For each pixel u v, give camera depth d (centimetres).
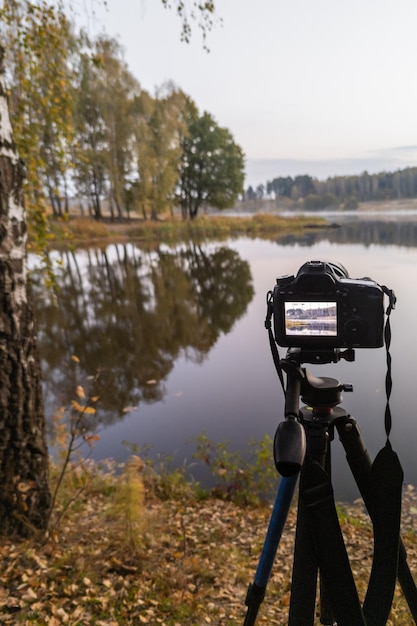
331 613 170
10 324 293
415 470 500
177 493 471
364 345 120
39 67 455
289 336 124
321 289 119
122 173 4550
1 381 293
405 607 251
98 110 4131
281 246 3597
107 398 805
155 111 4653
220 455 571
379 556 124
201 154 6069
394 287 1534
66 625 239
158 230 4822
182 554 321
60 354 1110
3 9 427
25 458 308
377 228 5538
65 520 360
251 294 1830
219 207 6412
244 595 279
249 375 906
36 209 437
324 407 131
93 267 2806
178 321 1441
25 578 272
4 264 287
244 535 373
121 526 342
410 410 667
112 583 278
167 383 880
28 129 438
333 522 114
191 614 253
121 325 1405
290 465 104
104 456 581
